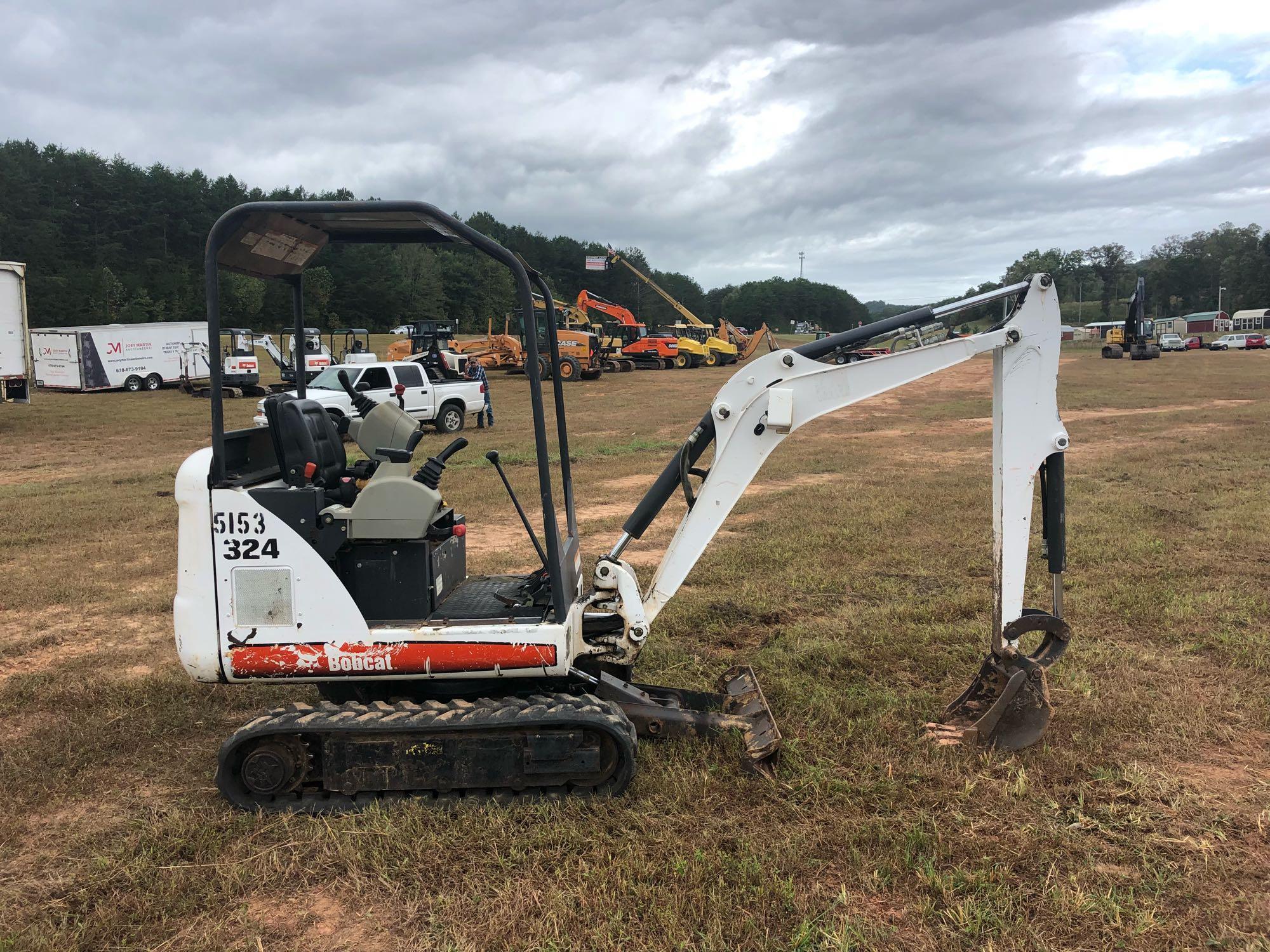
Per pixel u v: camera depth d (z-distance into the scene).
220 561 3.65
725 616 6.24
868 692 4.75
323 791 3.74
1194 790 3.70
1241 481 11.11
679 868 3.13
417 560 3.86
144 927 2.97
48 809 3.82
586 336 37.12
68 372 34.06
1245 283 122.69
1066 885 3.05
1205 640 5.42
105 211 99.62
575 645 3.84
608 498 11.20
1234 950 2.73
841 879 3.14
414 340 31.67
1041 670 4.07
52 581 7.55
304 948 2.85
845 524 8.93
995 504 4.18
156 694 5.00
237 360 31.61
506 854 3.31
